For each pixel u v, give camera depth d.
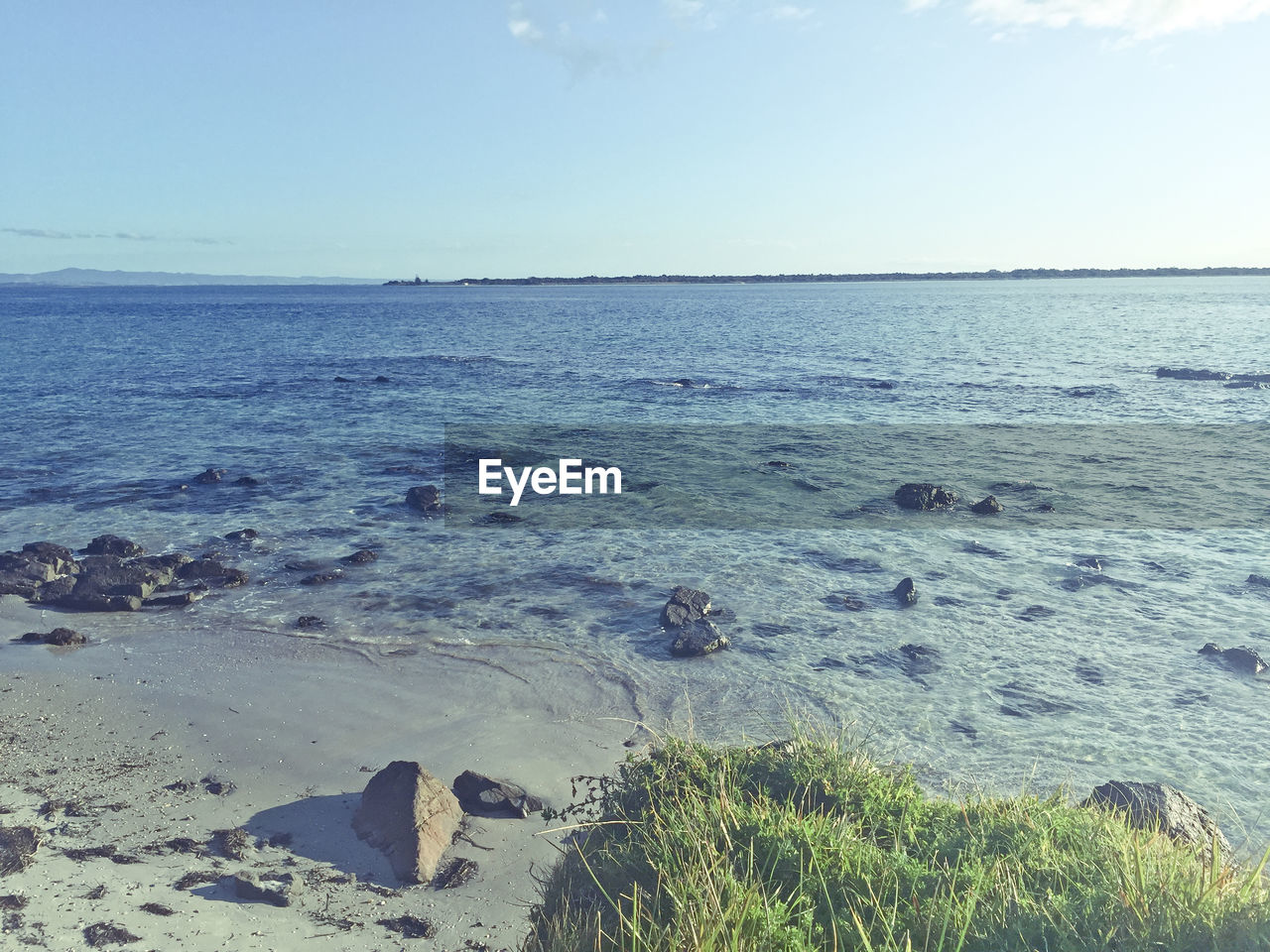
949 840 6.82
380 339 89.62
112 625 15.20
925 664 13.41
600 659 13.68
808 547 19.67
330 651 14.04
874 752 10.76
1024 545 19.78
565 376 54.91
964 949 5.22
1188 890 5.59
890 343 79.31
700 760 8.32
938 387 48.66
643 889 6.44
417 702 12.20
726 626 15.01
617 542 20.12
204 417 37.88
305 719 11.65
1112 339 80.81
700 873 6.04
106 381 51.06
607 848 7.23
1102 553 19.17
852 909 5.62
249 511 22.72
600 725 11.58
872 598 16.38
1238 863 7.58
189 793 9.66
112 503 23.38
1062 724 11.52
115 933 6.92
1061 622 15.13
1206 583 17.14
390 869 8.21
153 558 18.12
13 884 7.59
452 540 20.25
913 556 18.98
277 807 9.38
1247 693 12.34
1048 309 145.62
